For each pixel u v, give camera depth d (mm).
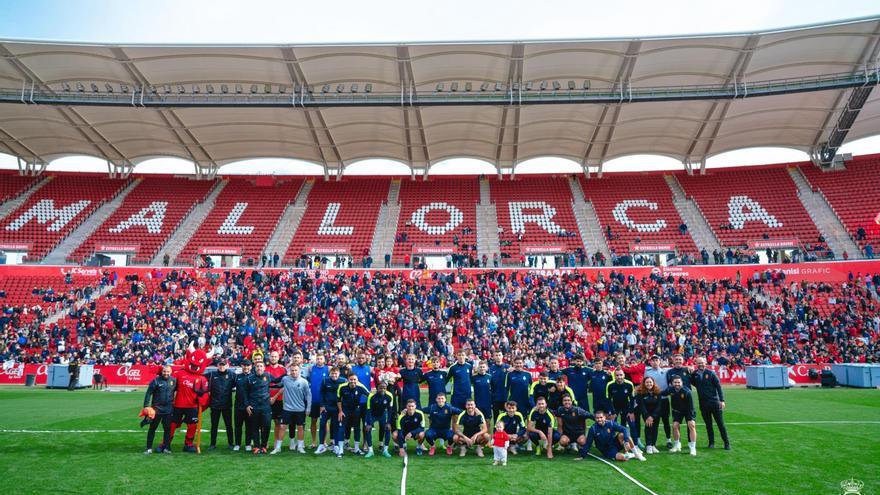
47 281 38562
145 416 11227
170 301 35625
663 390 12070
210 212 46781
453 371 12719
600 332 33125
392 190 50188
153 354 29391
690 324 32688
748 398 22078
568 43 31203
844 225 40969
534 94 35469
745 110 38969
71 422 15492
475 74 34656
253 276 38156
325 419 11758
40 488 8688
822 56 32438
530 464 10641
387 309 34875
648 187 48719
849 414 17250
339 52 31984
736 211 44500
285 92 36438
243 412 11695
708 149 46312
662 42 31188
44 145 45594
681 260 39938
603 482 9258
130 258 42125
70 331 33594
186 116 39719
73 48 30875
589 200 47844
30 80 34188
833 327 32281
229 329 31781
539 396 12164
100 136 43844
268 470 10039
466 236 44469
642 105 38000
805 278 36844
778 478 9469
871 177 44156
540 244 43375
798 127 42062
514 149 46656
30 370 28906
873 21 29078
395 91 36344
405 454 11180
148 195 48062
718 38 30656
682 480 9367
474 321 33094
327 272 39562
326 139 44562
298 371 11859
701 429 14703
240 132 42969
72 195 47000
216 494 8477
